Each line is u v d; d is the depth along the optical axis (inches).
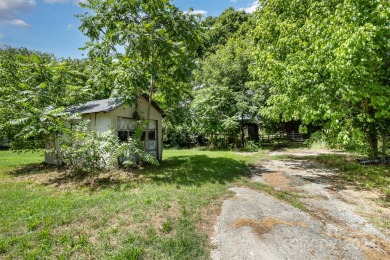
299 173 327.0
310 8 357.4
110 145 282.0
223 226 151.4
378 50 254.8
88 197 206.7
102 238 131.5
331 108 273.3
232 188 239.6
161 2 329.1
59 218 157.8
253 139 836.0
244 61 705.0
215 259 116.7
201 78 744.3
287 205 193.8
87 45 339.0
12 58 480.4
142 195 207.3
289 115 335.3
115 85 322.3
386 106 252.1
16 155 575.8
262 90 670.5
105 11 326.0
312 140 631.8
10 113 318.0
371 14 219.8
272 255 120.4
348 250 126.3
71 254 116.6
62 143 290.0
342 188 249.6
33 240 129.4
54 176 300.7
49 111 273.4
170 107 432.8
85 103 411.2
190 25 348.8
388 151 376.2
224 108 686.5
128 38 305.9
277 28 384.8
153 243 127.0
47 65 358.9
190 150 685.9
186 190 225.1
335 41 233.1
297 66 278.8
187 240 130.6
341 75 235.6
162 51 329.4
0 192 225.6
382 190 235.9
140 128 337.4
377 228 155.4
